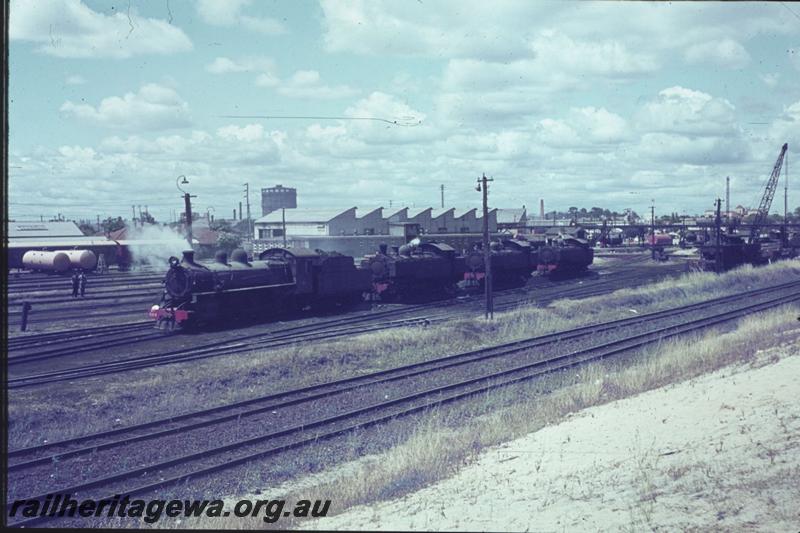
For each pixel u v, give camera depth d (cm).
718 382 2158
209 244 9388
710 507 1168
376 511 1307
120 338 3606
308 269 4591
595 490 1311
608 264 9362
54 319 4356
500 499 1309
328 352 3067
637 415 1877
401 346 3344
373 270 5325
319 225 10381
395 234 9956
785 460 1352
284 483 1614
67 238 8888
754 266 8144
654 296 5356
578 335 3691
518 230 12788
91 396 2352
